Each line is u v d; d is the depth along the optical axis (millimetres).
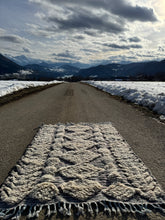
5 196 1673
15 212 1529
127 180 1938
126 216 1502
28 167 2201
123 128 3938
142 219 1474
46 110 5926
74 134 3492
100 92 13492
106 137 3303
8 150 2734
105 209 1556
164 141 3141
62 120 4625
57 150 2713
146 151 2721
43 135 3406
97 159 2430
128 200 1646
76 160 2383
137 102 7523
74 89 16578
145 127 4008
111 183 1886
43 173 2072
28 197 1679
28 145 2949
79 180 1930
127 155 2543
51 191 1736
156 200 1647
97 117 4980
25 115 5164
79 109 6148
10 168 2205
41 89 14930
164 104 5551
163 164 2324
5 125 4109
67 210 1540
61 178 1977
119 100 8680
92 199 1657
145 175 2027
